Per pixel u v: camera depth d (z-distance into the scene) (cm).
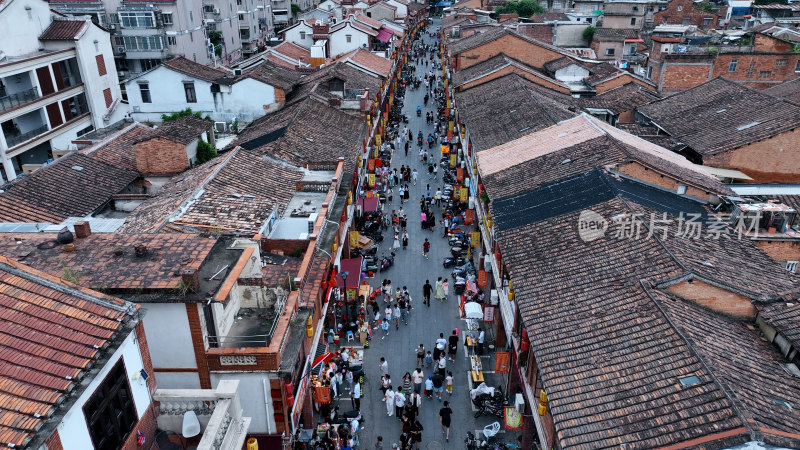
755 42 5341
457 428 2259
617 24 8238
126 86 4175
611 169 2352
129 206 2839
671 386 1322
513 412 2006
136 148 3012
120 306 1222
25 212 2416
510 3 9106
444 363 2472
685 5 8131
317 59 6116
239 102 4203
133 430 1226
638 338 1495
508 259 2039
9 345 1059
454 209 4006
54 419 960
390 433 2242
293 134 3381
